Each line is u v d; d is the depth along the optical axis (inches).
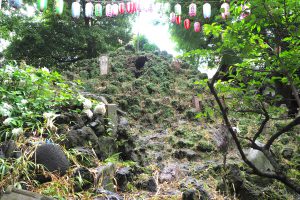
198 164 165.3
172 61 312.0
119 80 272.5
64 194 104.4
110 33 465.4
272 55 86.5
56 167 111.3
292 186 78.1
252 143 81.7
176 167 151.8
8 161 110.7
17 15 394.0
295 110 182.4
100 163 128.7
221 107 77.9
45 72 159.5
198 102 241.3
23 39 404.8
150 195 125.3
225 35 85.4
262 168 158.6
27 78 152.3
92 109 163.5
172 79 284.8
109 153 142.7
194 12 274.5
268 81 101.0
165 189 131.6
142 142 183.0
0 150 116.6
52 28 413.1
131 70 289.7
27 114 135.3
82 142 133.9
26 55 414.9
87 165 123.4
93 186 114.0
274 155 172.7
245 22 83.0
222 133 194.7
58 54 433.4
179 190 130.4
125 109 230.1
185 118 230.4
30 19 411.8
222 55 86.4
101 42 440.5
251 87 100.7
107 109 164.9
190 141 189.6
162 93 261.6
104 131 150.7
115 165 132.1
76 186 109.7
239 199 138.8
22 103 140.4
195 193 121.6
